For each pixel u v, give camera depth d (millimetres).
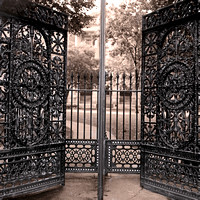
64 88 3785
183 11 3260
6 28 3090
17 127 3205
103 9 3301
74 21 8961
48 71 3559
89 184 3861
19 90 3195
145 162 3719
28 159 3311
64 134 3779
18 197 3287
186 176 3170
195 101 3086
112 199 3240
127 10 9695
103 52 3270
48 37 3578
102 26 3305
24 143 3250
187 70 3199
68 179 4117
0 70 3031
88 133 8828
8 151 3064
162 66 3537
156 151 3549
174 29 3389
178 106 3293
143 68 3805
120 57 10469
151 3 8117
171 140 3393
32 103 3352
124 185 3830
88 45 15961
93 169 4180
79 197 3291
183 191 3172
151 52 3717
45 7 3512
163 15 3525
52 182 3592
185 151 3160
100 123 3186
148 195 3416
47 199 3221
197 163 3039
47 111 3557
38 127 3443
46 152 3514
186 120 3215
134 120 10617
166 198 3311
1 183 3020
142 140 3762
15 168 3201
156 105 3596
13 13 3104
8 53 3109
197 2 3092
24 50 3264
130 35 9883
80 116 13234
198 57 3096
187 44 3221
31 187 3311
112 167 4227
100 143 3164
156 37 3783
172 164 3332
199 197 2982
